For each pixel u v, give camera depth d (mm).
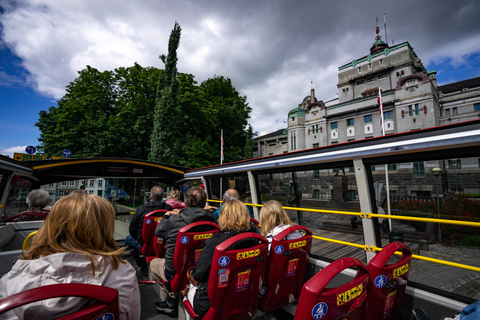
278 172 3791
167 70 20203
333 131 32562
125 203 5555
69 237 1017
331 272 1155
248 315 1940
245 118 31641
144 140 21516
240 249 1819
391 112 28031
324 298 1127
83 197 1100
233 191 3578
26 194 4457
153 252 3516
